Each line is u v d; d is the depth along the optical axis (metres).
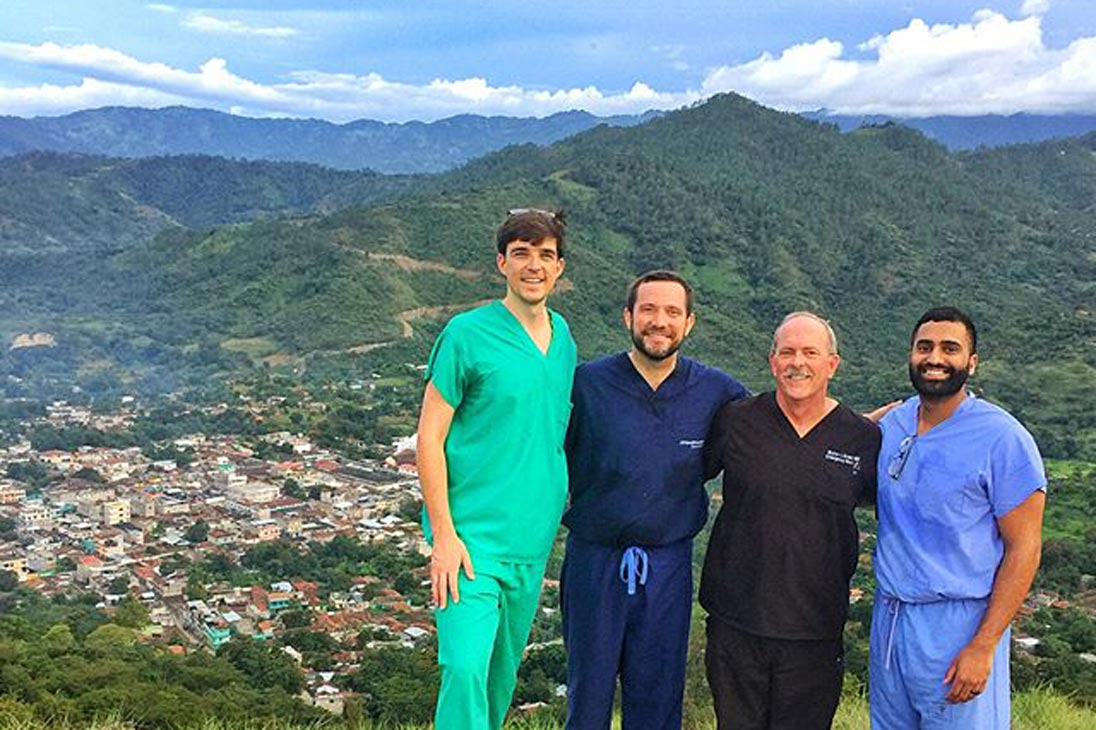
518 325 5.18
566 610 5.67
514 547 5.14
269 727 10.75
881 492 5.16
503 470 5.12
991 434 4.90
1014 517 4.82
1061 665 21.91
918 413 5.18
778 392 5.31
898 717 5.14
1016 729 8.70
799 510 5.18
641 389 5.41
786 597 5.21
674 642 5.50
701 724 7.96
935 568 4.92
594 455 5.43
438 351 5.19
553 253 5.15
